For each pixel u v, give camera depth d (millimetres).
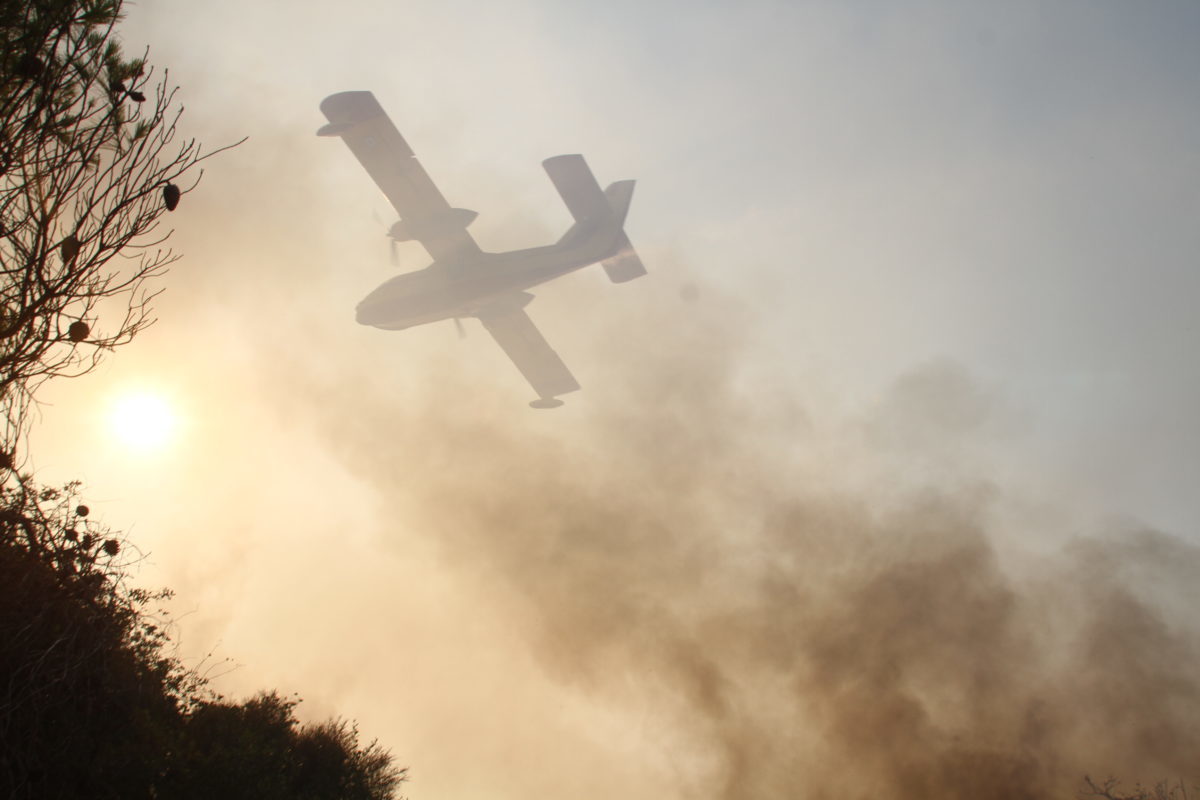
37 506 6527
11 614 6129
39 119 5492
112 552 6918
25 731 6074
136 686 7211
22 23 5523
